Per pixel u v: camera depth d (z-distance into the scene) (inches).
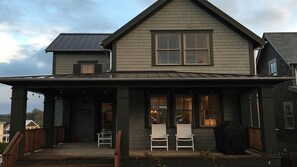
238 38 471.2
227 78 365.1
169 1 477.7
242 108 450.9
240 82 376.8
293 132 678.5
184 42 470.0
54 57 597.0
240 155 366.3
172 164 354.9
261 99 373.1
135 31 471.8
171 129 451.2
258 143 393.7
